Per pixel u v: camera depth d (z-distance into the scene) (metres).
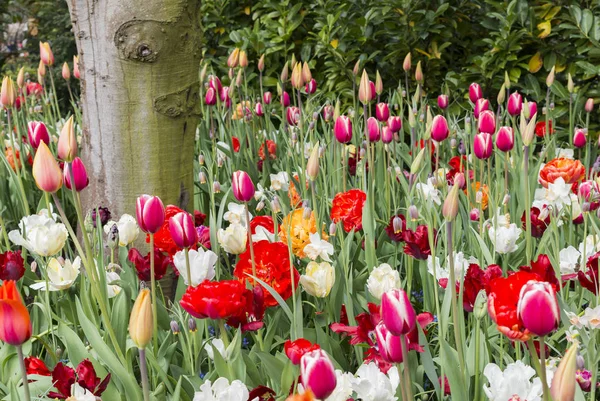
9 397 1.88
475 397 1.79
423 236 2.20
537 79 5.49
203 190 3.49
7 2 10.42
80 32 2.91
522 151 3.80
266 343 2.08
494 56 5.37
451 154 4.20
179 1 2.85
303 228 2.32
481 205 2.86
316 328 2.12
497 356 2.18
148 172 2.93
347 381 1.66
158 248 2.38
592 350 1.82
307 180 3.32
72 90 9.73
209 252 2.07
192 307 1.79
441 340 1.77
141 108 2.89
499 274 1.97
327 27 5.62
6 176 3.90
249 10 6.48
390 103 4.98
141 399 1.86
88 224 2.38
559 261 2.27
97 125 2.94
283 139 4.43
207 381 1.66
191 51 2.95
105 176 2.96
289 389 1.76
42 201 3.51
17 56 11.30
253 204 3.48
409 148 4.45
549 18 5.29
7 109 3.29
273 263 2.10
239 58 4.45
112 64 2.86
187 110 2.98
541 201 2.92
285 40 5.89
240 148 4.01
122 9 2.81
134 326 1.45
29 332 1.40
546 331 1.28
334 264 2.26
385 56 5.55
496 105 5.62
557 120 5.41
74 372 1.82
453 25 5.66
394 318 1.36
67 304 2.37
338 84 5.63
